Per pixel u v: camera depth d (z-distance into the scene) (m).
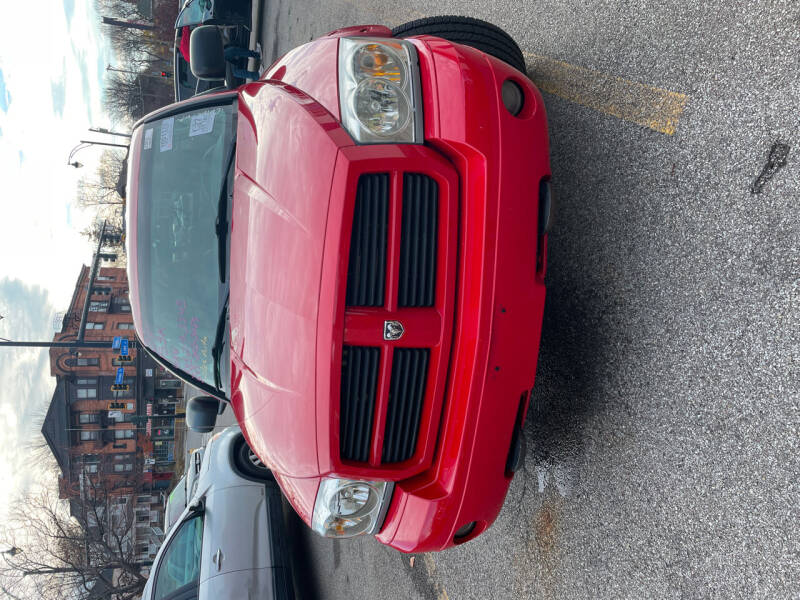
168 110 3.19
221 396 2.78
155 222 2.96
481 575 3.02
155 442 41.69
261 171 2.20
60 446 40.03
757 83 1.90
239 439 5.80
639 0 2.40
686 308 2.07
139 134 3.25
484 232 1.97
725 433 1.89
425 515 2.11
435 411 2.07
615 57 2.50
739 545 1.80
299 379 1.98
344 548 4.69
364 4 5.75
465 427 2.03
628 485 2.21
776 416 1.75
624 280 2.33
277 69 2.66
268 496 5.26
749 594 1.76
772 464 1.74
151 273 2.96
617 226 2.40
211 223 2.75
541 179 2.22
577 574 2.40
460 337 2.02
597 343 2.43
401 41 2.24
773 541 1.72
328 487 2.15
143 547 33.34
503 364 2.05
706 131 2.06
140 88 38.03
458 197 2.03
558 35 2.88
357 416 2.05
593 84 2.61
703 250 2.03
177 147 2.99
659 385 2.13
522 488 2.81
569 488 2.50
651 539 2.09
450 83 2.05
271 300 2.07
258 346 2.15
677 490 2.02
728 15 2.01
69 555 19.86
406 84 2.09
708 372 1.96
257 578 4.57
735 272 1.91
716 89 2.04
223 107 2.91
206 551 4.78
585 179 2.60
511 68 2.26
